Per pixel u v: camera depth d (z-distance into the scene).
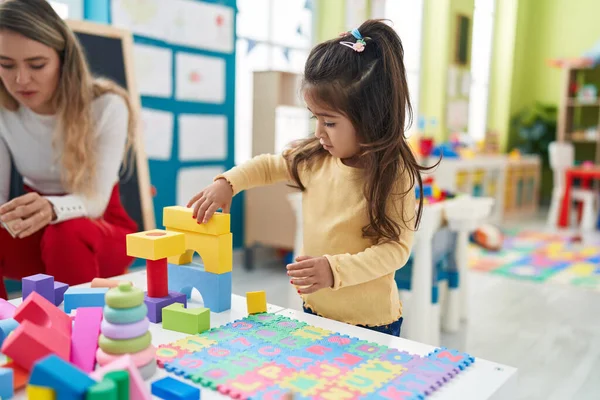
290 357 0.69
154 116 2.23
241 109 2.70
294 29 2.96
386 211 0.93
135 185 1.87
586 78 4.76
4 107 1.31
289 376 0.63
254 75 2.54
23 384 0.60
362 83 0.89
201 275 0.90
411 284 1.69
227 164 2.63
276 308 0.91
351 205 0.98
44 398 0.50
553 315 2.11
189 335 0.76
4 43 1.14
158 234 0.87
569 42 4.95
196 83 2.40
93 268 1.27
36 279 0.88
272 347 0.72
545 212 4.72
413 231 0.96
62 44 1.25
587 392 1.50
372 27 0.95
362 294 0.98
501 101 4.93
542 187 5.14
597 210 4.09
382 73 0.91
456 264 1.94
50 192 1.41
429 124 3.99
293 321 0.83
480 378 0.65
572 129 4.70
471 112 4.80
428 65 4.04
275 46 2.86
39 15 1.18
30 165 1.37
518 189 4.43
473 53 4.66
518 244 3.35
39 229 1.28
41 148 1.35
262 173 1.07
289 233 2.52
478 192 3.80
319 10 3.09
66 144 1.30
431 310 1.75
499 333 1.92
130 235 0.85
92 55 1.78
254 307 0.88
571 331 1.95
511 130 5.07
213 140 2.53
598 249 3.24
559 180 4.07
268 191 2.56
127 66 1.89
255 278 2.47
